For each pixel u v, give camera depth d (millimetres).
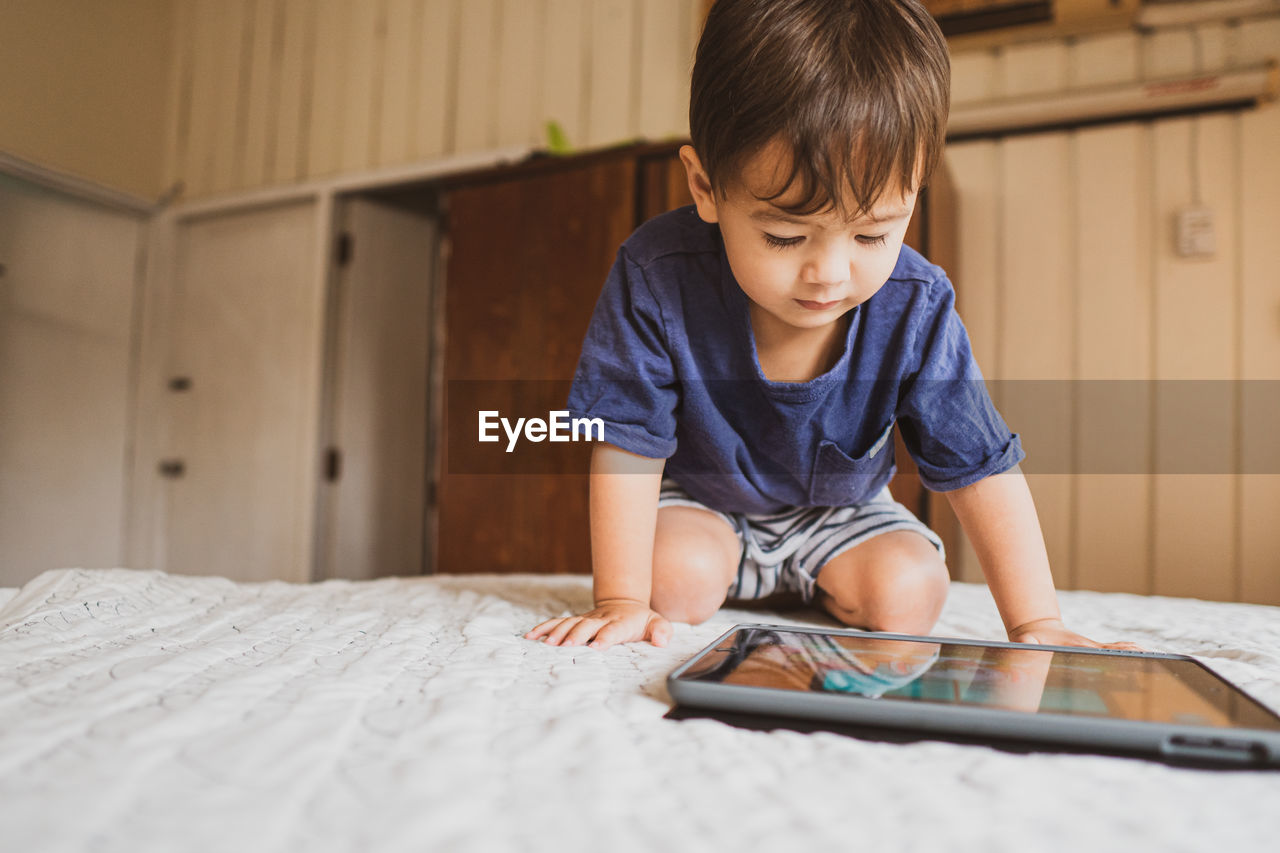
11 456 2730
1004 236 2088
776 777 298
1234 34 1922
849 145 533
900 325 734
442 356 2121
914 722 356
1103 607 899
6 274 2707
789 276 579
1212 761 326
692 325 752
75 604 584
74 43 2957
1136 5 1951
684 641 612
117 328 3043
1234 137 1915
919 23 575
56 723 317
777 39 545
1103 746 337
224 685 379
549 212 2037
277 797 260
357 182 2803
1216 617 805
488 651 507
